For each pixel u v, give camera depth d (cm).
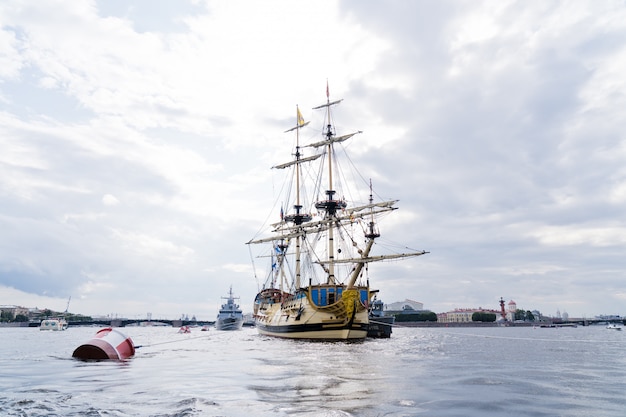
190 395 1581
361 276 7250
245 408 1327
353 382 1933
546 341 7019
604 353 4022
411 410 1305
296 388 1755
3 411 1292
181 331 16312
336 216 9438
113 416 1218
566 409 1332
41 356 3628
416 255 6362
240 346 5350
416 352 4188
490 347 5172
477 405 1388
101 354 3253
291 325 7350
